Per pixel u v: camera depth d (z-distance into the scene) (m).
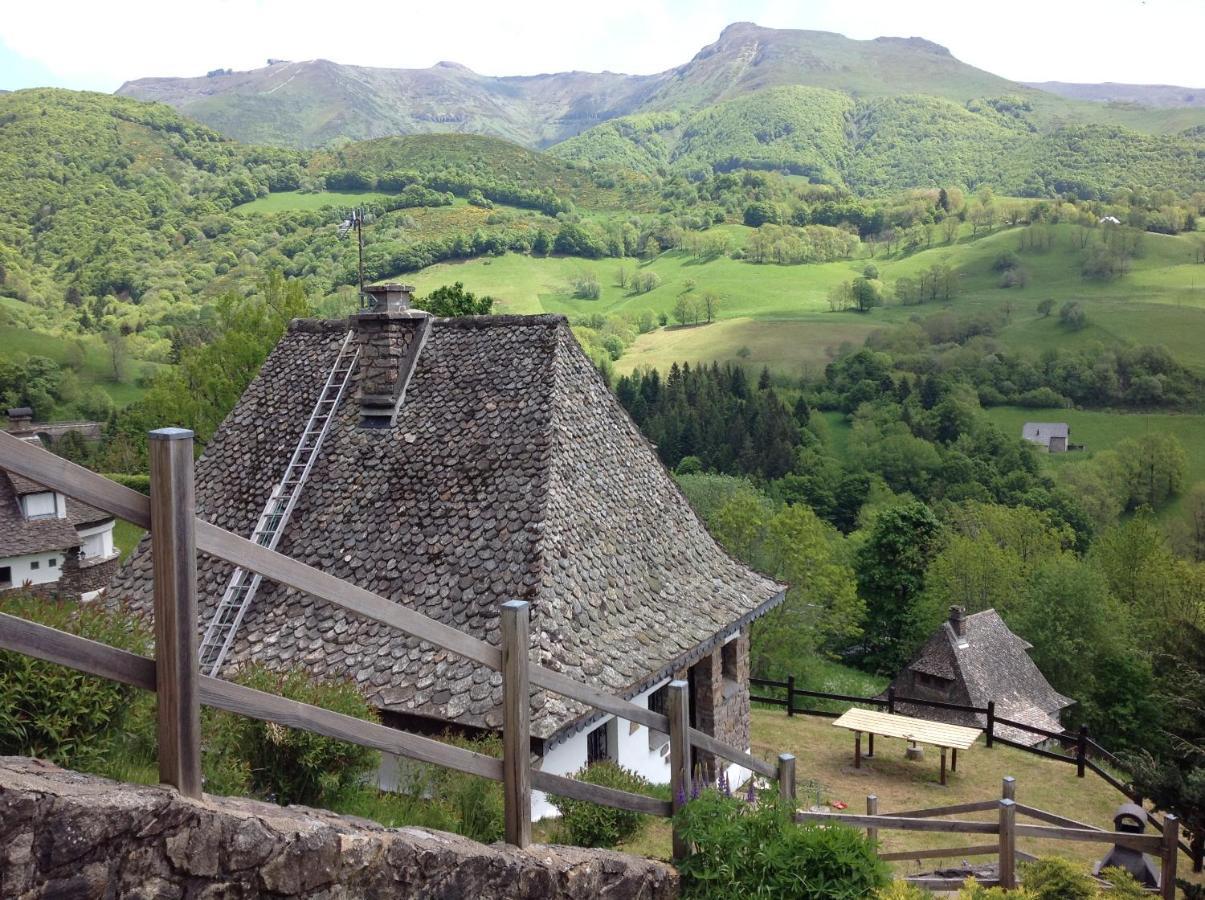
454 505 14.41
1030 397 121.12
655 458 17.86
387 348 16.16
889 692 24.30
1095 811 19.59
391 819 7.90
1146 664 51.16
